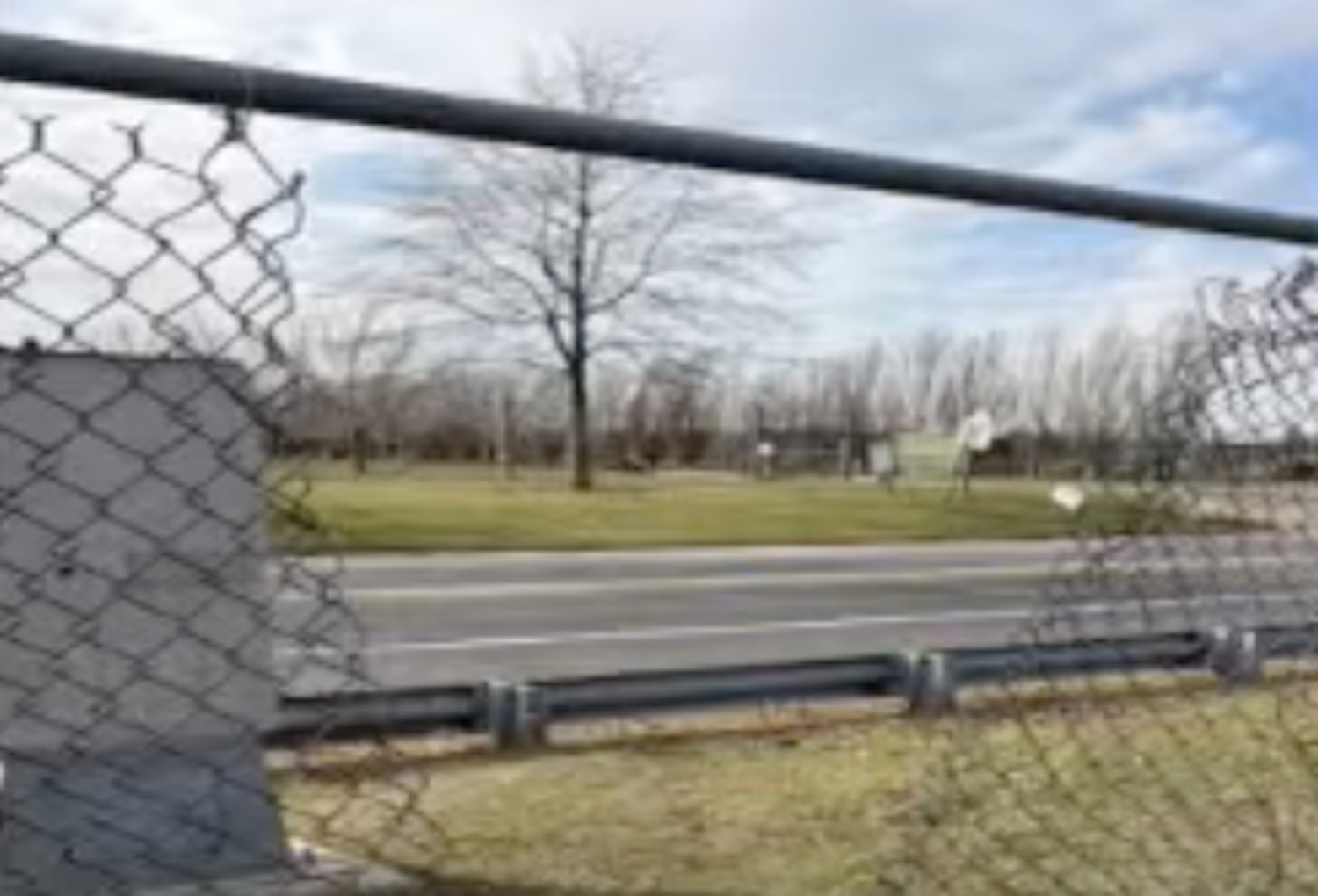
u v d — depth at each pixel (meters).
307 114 2.31
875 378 62.00
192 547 3.38
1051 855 5.07
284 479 2.77
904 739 7.55
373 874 4.97
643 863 5.41
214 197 2.34
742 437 55.34
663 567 21.56
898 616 16.00
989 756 6.13
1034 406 54.84
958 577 20.36
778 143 2.72
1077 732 6.62
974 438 45.12
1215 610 7.46
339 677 4.68
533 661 12.47
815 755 7.31
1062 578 6.91
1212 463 4.40
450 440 39.28
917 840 5.18
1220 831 5.24
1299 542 4.68
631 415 50.78
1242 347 4.13
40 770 3.75
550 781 6.65
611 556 23.36
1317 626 6.37
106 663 3.59
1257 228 3.51
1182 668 7.36
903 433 56.59
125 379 2.95
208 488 3.25
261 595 3.52
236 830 4.00
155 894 3.86
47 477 3.17
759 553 24.66
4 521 3.35
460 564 21.03
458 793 6.33
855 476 53.50
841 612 16.31
